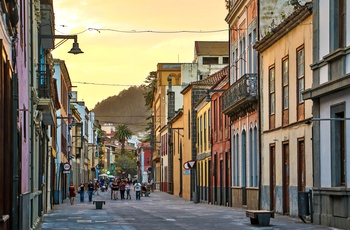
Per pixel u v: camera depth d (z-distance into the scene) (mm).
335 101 26891
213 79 70812
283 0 41000
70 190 57031
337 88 25766
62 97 66562
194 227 28281
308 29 31172
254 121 42062
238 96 43188
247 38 44562
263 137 39500
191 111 70812
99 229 27375
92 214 39062
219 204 54594
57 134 62969
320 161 28453
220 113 54531
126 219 34000
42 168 37438
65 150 72188
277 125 36500
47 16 34812
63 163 65000
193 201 63812
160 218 34844
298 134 32656
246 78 41156
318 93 27750
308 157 31031
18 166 18438
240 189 46375
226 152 51781
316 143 28844
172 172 91875
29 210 24359
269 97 38156
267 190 38531
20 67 19547
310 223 28969
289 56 34281
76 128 91438
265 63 39062
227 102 47281
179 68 108312
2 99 14234
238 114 46250
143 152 161875
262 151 39688
